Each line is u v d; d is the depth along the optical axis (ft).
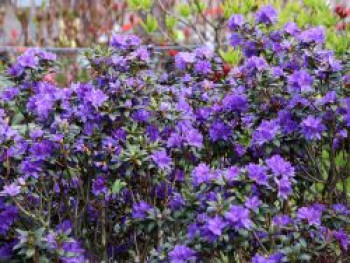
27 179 7.11
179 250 6.63
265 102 7.79
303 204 7.93
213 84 8.29
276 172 6.78
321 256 7.16
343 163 8.36
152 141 7.51
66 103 7.37
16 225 7.41
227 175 6.77
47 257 6.84
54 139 7.06
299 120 7.47
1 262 7.10
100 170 7.29
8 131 7.07
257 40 8.25
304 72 7.45
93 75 7.87
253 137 7.34
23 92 7.94
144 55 7.91
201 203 6.81
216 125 7.82
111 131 7.50
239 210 6.49
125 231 7.71
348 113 7.38
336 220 7.27
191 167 7.92
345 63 8.00
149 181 7.34
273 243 6.84
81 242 7.63
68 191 7.65
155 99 7.72
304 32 7.83
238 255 7.16
